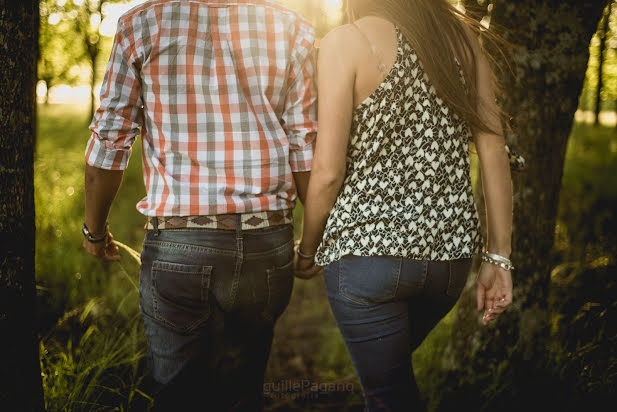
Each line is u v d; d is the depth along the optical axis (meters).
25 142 1.49
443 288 1.40
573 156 9.12
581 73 2.31
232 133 1.46
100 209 1.59
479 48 1.48
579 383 2.19
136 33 1.40
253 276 1.49
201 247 1.44
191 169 1.45
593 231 4.32
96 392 2.11
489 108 1.44
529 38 2.24
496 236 1.48
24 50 1.45
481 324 2.43
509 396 2.23
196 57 1.42
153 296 1.48
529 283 2.38
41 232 3.93
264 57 1.46
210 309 1.51
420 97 1.36
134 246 4.49
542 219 2.36
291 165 1.56
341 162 1.35
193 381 1.56
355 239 1.35
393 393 1.41
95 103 12.76
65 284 3.16
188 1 1.41
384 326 1.38
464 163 1.42
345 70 1.33
